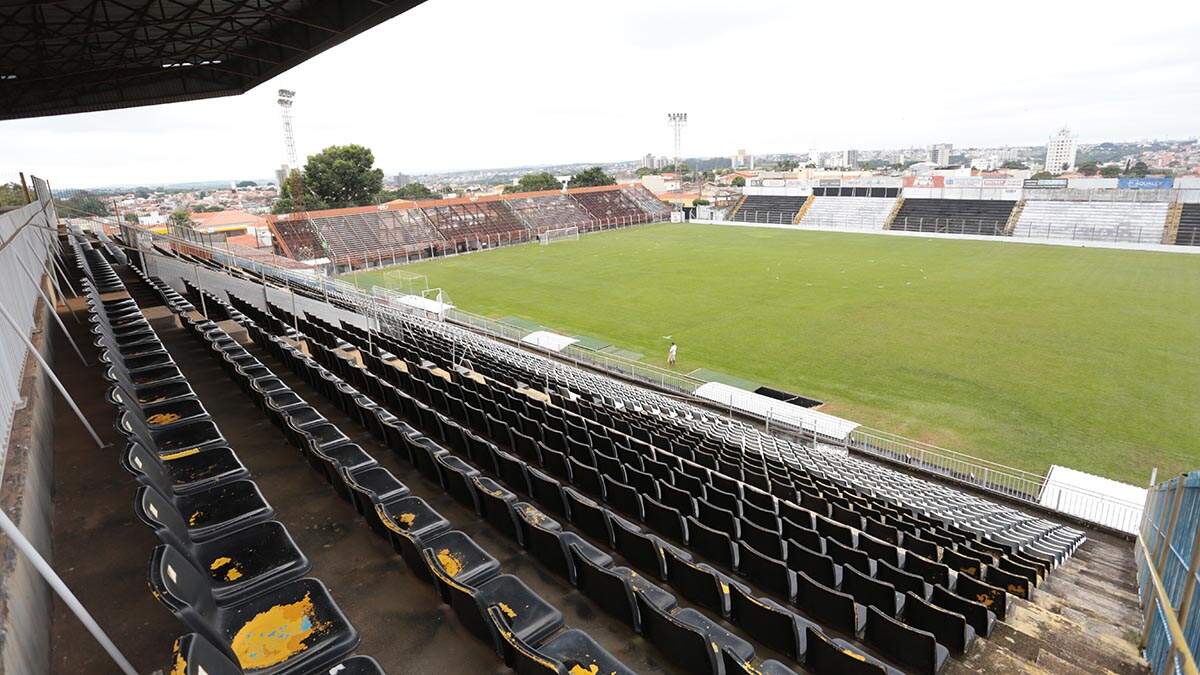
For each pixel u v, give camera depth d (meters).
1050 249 47.31
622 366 23.86
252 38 19.55
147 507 3.57
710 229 66.62
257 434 7.29
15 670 2.65
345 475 5.24
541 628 3.94
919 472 15.52
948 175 112.56
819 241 55.22
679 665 3.97
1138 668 5.82
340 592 4.41
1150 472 15.16
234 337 13.56
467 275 43.53
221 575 4.02
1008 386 20.61
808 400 20.14
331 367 11.85
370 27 16.20
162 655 3.42
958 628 5.34
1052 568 9.28
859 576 5.99
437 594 4.36
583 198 74.00
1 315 6.37
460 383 13.27
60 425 6.72
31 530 3.93
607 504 7.61
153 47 19.66
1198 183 63.69
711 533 6.32
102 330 8.80
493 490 5.94
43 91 25.11
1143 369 21.62
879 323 28.33
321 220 54.62
